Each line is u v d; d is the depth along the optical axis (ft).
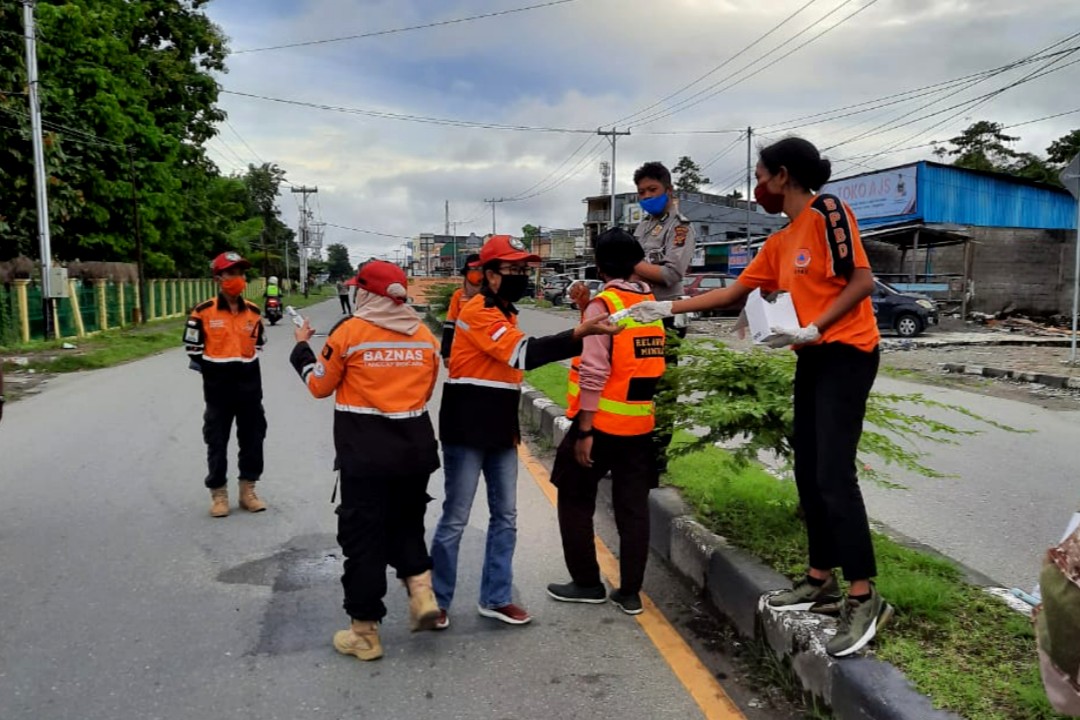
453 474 12.68
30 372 47.34
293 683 11.16
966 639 9.96
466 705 10.56
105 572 15.25
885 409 13.79
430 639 12.51
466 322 12.25
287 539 17.17
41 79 78.18
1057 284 92.99
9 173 73.77
